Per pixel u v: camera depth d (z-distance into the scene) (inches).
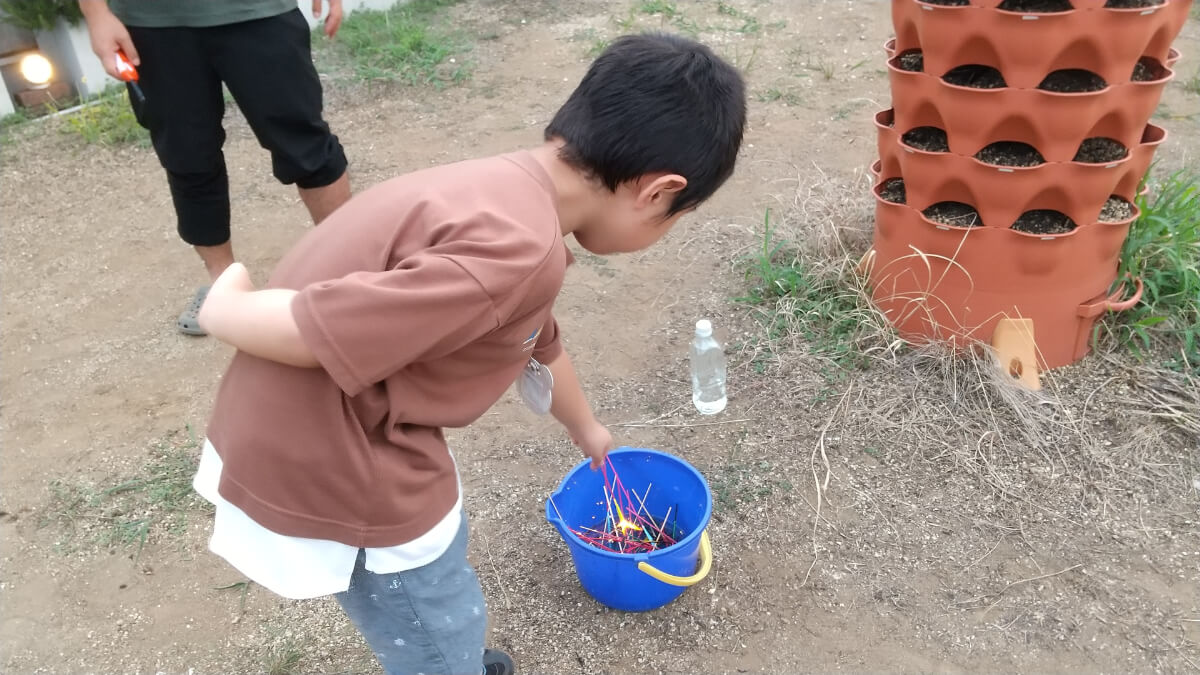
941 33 94.7
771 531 94.0
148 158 186.9
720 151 55.1
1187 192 122.2
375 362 46.7
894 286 114.8
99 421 116.0
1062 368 111.7
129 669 84.7
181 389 121.5
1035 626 83.3
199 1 108.4
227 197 126.3
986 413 106.2
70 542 98.5
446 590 61.2
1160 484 97.0
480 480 102.7
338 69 218.4
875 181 118.7
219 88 118.0
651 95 52.5
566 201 54.9
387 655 65.0
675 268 138.9
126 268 150.3
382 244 50.9
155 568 95.0
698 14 237.8
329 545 55.2
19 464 109.6
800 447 104.2
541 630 85.7
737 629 84.7
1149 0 91.6
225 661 85.0
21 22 200.8
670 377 116.9
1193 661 79.4
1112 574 87.6
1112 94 92.6
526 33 234.1
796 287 126.2
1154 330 114.3
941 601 86.1
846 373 113.7
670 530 92.4
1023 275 104.0
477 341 52.3
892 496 97.5
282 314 46.4
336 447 52.1
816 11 235.8
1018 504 95.7
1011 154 102.4
